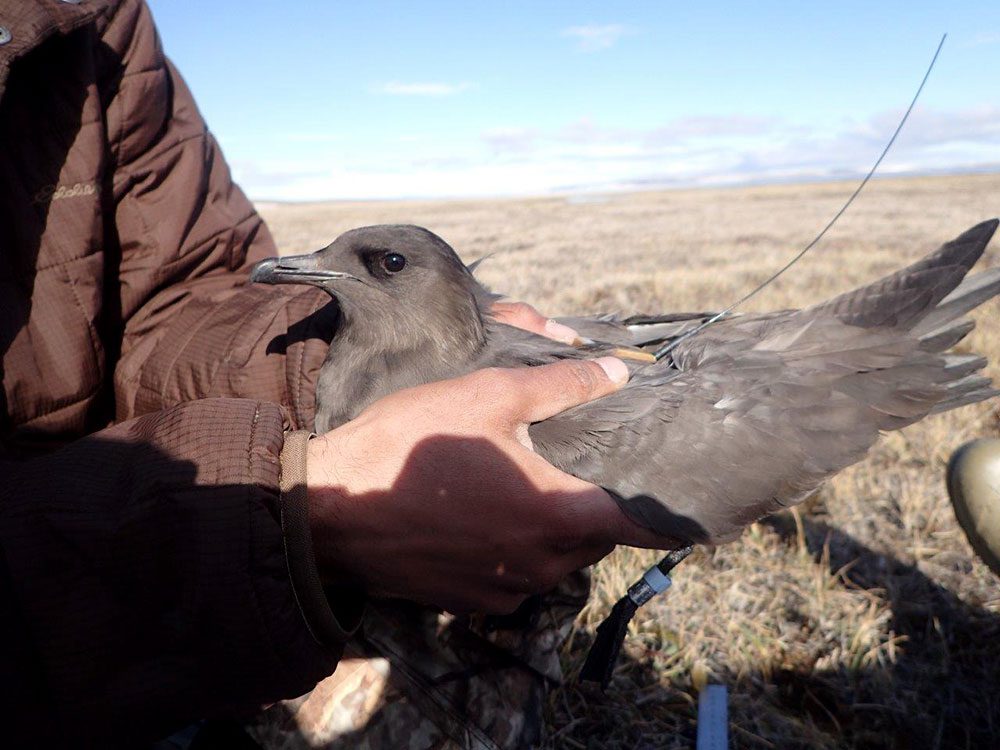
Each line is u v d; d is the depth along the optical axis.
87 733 0.18
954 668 0.36
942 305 0.31
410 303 0.31
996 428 0.56
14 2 0.23
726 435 0.30
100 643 0.18
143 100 0.29
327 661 0.20
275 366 0.30
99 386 0.27
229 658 0.18
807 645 0.37
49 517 0.18
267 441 0.19
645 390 0.30
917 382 0.30
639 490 0.29
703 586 0.40
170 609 0.18
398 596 0.22
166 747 0.24
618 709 0.34
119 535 0.18
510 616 0.26
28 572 0.17
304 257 0.32
